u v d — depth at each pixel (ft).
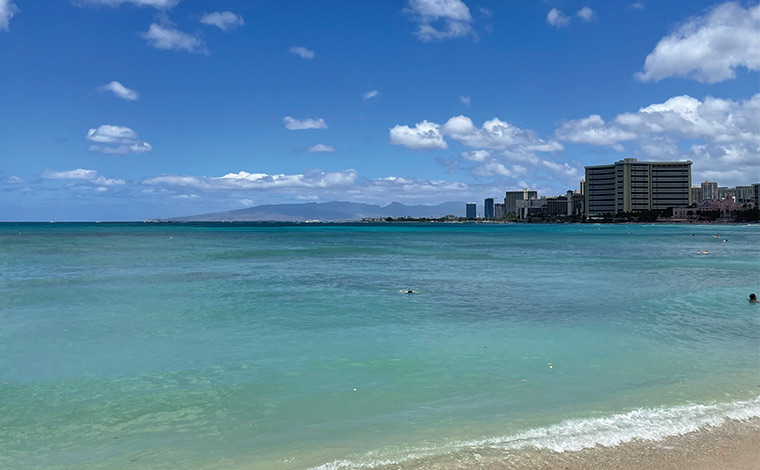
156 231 523.29
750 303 76.54
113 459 26.68
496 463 25.75
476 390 36.88
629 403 34.19
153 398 35.60
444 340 52.65
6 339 53.11
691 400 34.71
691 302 77.77
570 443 28.04
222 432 29.94
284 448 27.68
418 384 38.32
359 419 31.65
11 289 89.20
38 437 29.43
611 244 287.07
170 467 25.76
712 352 47.67
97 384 38.68
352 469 25.12
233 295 84.33
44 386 38.22
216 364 43.91
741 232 536.42
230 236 383.86
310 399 35.22
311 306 73.72
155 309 70.85
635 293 87.56
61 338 53.57
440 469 25.09
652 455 26.73
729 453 27.02
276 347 49.75
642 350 48.37
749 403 34.09
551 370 41.83
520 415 32.09
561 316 66.28
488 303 76.74
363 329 58.23
